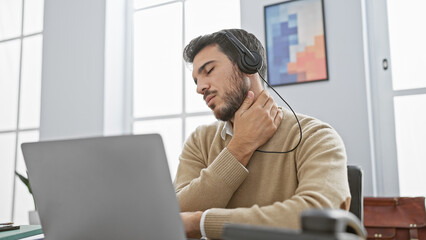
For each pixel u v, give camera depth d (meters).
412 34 1.77
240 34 1.02
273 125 0.96
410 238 1.35
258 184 0.95
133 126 2.37
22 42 2.67
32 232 0.91
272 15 1.91
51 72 2.43
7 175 2.57
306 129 0.95
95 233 0.59
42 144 0.60
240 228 0.36
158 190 0.53
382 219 1.39
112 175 0.55
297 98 1.82
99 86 2.27
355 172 0.92
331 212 0.33
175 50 2.32
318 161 0.83
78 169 0.58
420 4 1.77
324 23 1.80
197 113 2.20
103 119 2.23
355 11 1.76
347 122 1.71
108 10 2.33
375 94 1.79
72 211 0.60
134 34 2.45
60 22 2.45
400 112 1.75
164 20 2.38
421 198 1.37
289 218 0.71
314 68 1.80
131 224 0.56
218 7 2.22
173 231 0.54
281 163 0.94
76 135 2.29
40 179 0.62
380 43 1.81
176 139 2.25
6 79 2.69
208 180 0.90
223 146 1.07
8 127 2.63
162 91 2.33
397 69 1.77
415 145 1.71
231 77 0.96
